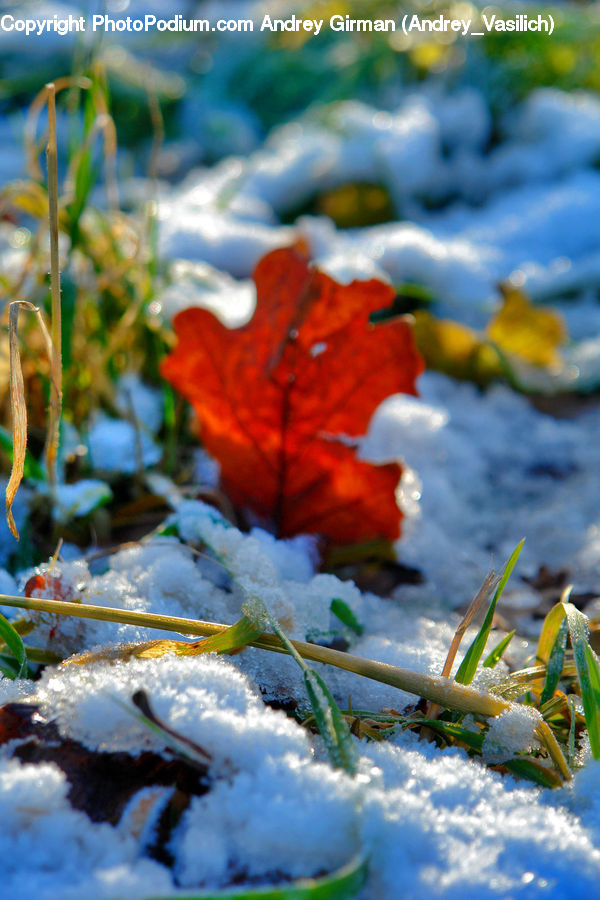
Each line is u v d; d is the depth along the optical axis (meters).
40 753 0.55
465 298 0.88
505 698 0.58
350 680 0.59
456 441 0.77
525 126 1.30
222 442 0.65
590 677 0.57
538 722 0.57
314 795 0.53
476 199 1.25
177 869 0.54
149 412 0.72
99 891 0.51
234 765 0.54
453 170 1.25
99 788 0.55
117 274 0.70
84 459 0.68
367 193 1.12
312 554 0.65
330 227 0.95
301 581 0.64
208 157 1.50
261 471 0.65
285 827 0.53
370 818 0.53
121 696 0.55
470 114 1.29
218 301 0.79
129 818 0.54
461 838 0.54
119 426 0.71
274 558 0.63
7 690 0.57
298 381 0.64
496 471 0.76
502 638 0.63
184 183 1.31
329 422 0.64
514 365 0.82
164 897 0.50
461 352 0.82
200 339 0.64
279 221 1.12
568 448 0.78
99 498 0.65
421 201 1.20
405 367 0.64
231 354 0.64
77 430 0.69
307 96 1.60
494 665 0.60
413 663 0.60
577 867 0.54
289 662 0.59
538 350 0.81
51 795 0.54
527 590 0.67
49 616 0.59
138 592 0.61
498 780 0.56
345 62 1.57
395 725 0.58
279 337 0.64
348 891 0.52
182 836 0.54
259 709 0.56
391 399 0.76
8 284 0.69
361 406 0.64
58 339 0.62
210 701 0.55
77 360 0.70
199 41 1.75
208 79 1.65
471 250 1.00
